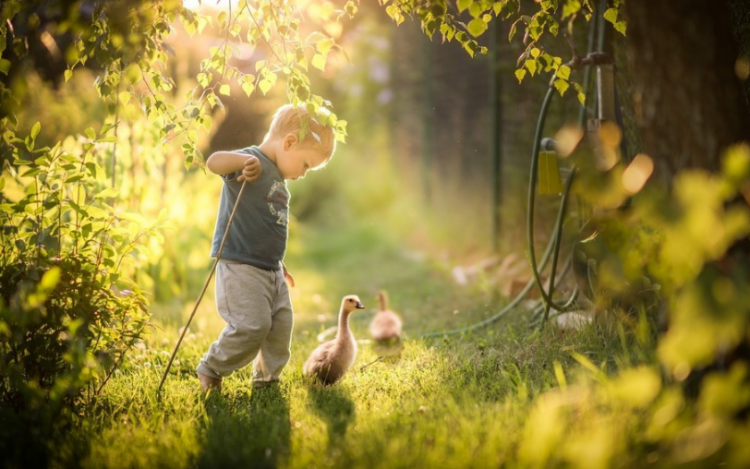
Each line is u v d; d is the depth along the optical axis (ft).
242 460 11.15
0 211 13.78
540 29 15.58
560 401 10.94
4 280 13.23
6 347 13.15
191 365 17.51
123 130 26.14
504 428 11.38
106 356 13.56
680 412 10.40
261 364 15.84
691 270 9.05
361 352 19.49
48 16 15.19
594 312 16.90
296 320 25.72
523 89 31.40
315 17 14.87
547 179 18.03
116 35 13.30
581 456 9.26
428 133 47.85
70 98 34.30
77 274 13.73
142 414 13.62
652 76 11.84
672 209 9.09
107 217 14.23
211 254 15.56
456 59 43.45
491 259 33.01
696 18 11.34
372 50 56.54
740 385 9.39
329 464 10.52
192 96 15.57
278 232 15.40
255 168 14.69
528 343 17.44
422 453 10.57
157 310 25.62
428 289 31.40
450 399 13.33
